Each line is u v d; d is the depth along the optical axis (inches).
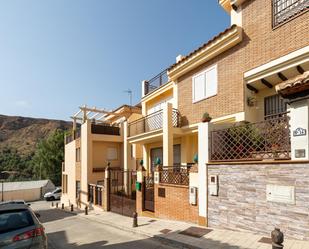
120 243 341.7
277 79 387.5
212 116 472.4
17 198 1845.5
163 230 370.6
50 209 1119.0
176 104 580.4
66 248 345.7
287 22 354.3
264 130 303.4
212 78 478.3
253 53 400.2
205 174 355.9
